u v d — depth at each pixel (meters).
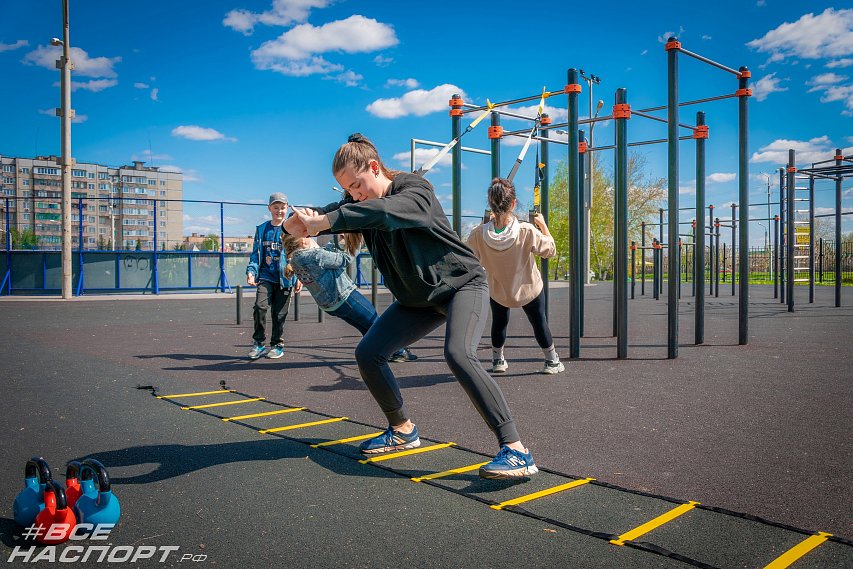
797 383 5.45
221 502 2.78
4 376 5.99
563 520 2.55
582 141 8.99
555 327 10.69
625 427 4.01
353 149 3.01
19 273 23.00
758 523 2.50
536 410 4.49
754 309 14.35
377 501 2.79
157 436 3.87
